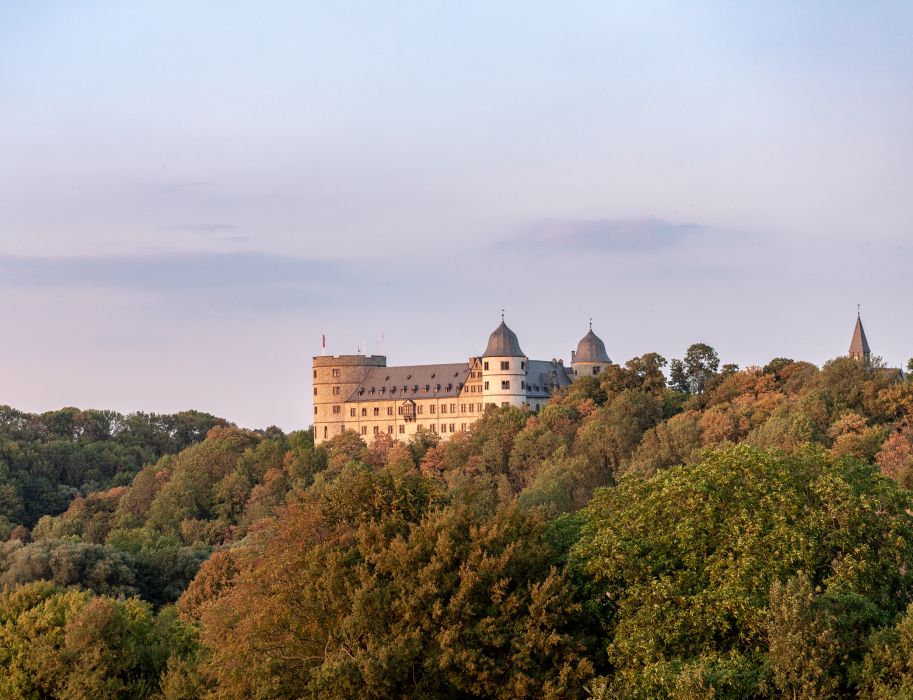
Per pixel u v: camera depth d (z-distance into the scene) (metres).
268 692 89.38
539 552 92.50
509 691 85.19
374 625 88.38
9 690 108.19
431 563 89.56
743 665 77.81
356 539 96.69
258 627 92.38
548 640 85.00
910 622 75.38
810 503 88.94
